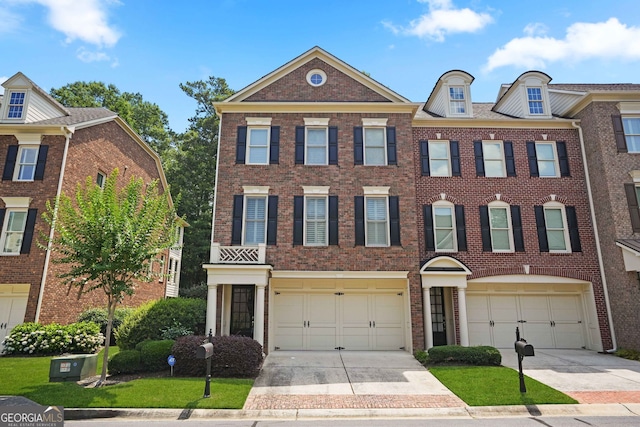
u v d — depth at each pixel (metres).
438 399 9.37
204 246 32.91
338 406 8.89
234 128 16.56
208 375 9.23
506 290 16.62
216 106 16.66
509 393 9.48
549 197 16.92
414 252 15.48
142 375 11.09
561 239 16.69
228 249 14.80
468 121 17.34
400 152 16.45
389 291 15.94
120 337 13.72
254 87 17.05
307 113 16.77
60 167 16.66
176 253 29.42
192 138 35.50
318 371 12.02
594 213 16.59
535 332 16.33
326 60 17.44
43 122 17.78
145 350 11.39
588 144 17.06
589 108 17.02
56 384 9.80
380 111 16.83
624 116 16.66
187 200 33.28
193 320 14.45
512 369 11.88
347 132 16.62
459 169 17.08
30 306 15.20
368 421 8.02
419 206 16.61
